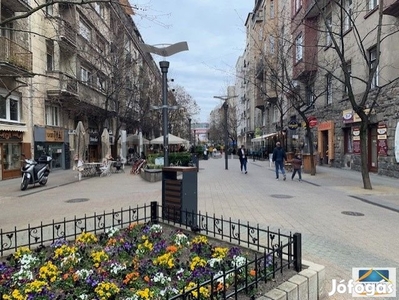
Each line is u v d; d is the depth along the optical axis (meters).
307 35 22.69
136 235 5.33
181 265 3.97
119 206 9.42
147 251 4.51
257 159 43.03
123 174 21.23
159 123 39.09
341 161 21.25
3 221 7.66
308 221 7.41
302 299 3.42
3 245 5.02
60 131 23.08
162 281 3.47
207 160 42.94
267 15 36.16
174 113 44.75
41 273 3.67
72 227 6.70
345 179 15.60
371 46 16.88
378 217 7.79
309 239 6.00
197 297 2.85
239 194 11.52
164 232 5.68
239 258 3.88
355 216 7.90
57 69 21.36
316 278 3.68
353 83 18.97
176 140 26.09
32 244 5.06
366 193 11.23
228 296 3.04
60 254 4.29
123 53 27.33
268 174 19.64
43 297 3.18
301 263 3.88
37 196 11.62
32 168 13.82
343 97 20.52
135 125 35.69
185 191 6.21
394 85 15.09
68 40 20.92
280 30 25.78
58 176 19.31
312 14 22.05
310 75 22.34
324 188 12.73
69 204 9.88
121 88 26.47
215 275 3.37
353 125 19.50
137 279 3.61
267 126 42.84
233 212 8.43
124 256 4.39
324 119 23.72
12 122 17.70
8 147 17.73
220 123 77.62
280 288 3.26
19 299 3.10
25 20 18.67
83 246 4.68
